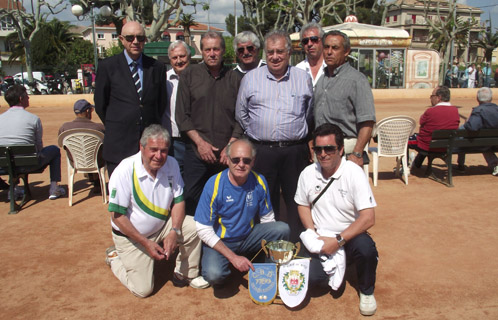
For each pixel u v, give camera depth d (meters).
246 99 3.79
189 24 25.95
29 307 3.22
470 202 5.41
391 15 56.03
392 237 4.39
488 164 6.70
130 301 3.31
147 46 12.30
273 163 3.82
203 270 3.31
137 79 4.12
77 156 5.47
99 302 3.29
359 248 3.07
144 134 3.14
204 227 3.29
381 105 17.70
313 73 4.54
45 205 5.59
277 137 3.75
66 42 46.44
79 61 45.50
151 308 3.21
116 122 4.10
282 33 3.65
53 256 4.07
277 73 3.72
